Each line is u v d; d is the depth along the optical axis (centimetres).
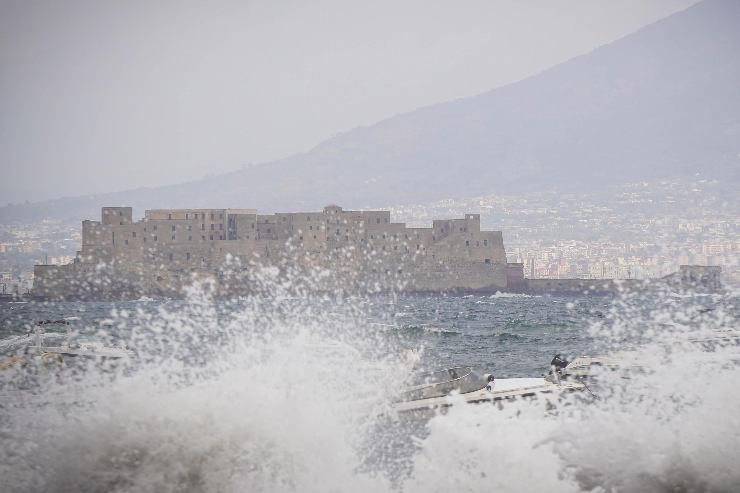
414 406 12150
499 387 13700
